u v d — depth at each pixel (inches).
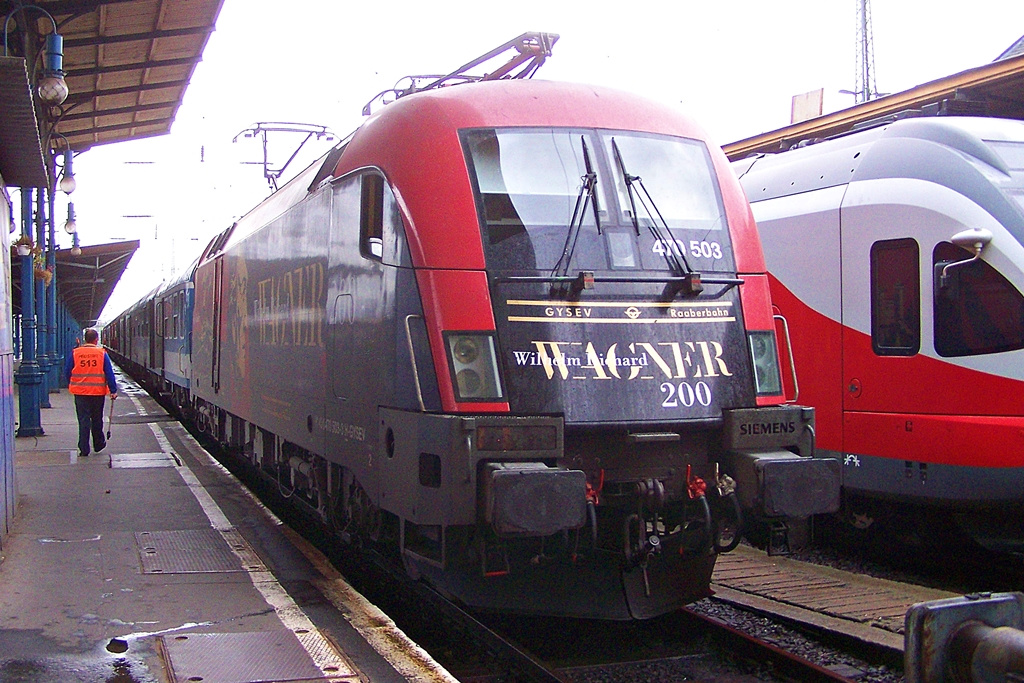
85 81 604.1
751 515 209.5
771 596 259.9
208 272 516.7
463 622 223.5
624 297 206.5
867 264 302.7
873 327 300.2
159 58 575.2
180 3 471.5
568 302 201.8
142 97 670.5
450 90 218.8
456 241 199.3
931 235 281.4
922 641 84.6
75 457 460.8
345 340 242.5
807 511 200.7
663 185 220.2
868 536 331.6
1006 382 261.6
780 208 342.0
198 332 553.3
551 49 267.6
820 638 222.1
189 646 184.7
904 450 288.7
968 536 310.0
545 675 188.9
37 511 318.3
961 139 285.3
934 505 283.7
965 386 271.4
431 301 196.7
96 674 169.3
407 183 207.9
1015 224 262.7
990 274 264.4
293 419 300.8
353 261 237.0
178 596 220.7
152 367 939.3
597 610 214.2
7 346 277.1
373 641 194.9
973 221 269.6
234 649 183.2
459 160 205.8
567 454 199.6
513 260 201.2
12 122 233.5
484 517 184.9
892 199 295.1
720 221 223.6
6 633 192.2
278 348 324.2
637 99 231.3
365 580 287.7
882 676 200.1
